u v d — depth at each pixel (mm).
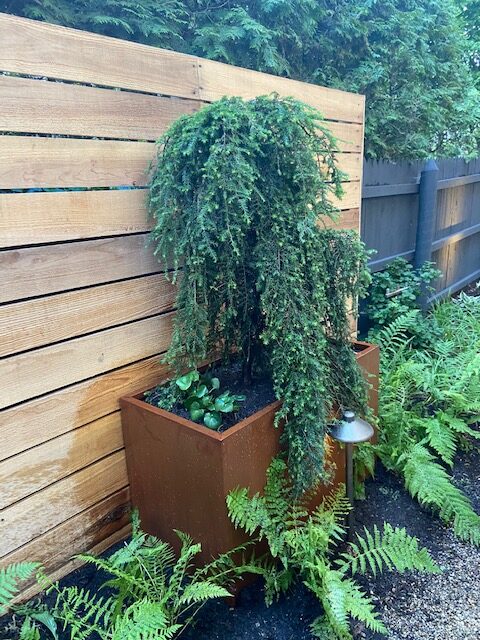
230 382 1771
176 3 2887
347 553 1623
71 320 1417
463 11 5750
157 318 1674
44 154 1271
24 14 2445
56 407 1430
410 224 3715
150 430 1534
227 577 1456
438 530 1784
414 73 4062
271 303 1453
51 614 1399
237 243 1452
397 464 1969
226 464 1355
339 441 1617
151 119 1521
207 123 1373
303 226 1436
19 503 1388
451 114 4598
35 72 1229
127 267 1541
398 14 3875
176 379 1613
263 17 3273
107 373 1555
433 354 3029
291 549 1501
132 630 1156
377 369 2088
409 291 3254
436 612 1457
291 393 1488
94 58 1347
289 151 1407
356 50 3848
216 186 1339
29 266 1287
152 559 1456
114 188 1457
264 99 1463
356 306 1821
